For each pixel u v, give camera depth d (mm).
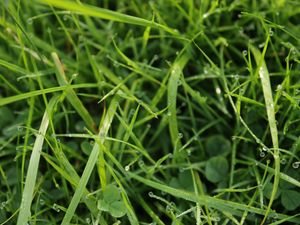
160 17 278
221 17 298
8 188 251
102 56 292
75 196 224
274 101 252
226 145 270
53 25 309
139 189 260
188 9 297
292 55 268
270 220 240
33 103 255
